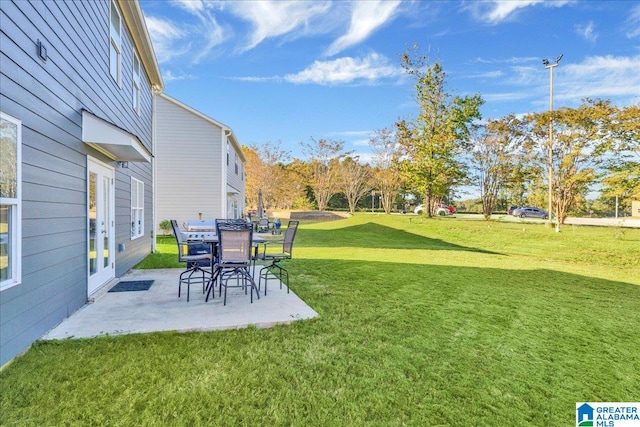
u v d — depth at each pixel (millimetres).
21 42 2938
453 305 4746
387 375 2777
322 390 2541
